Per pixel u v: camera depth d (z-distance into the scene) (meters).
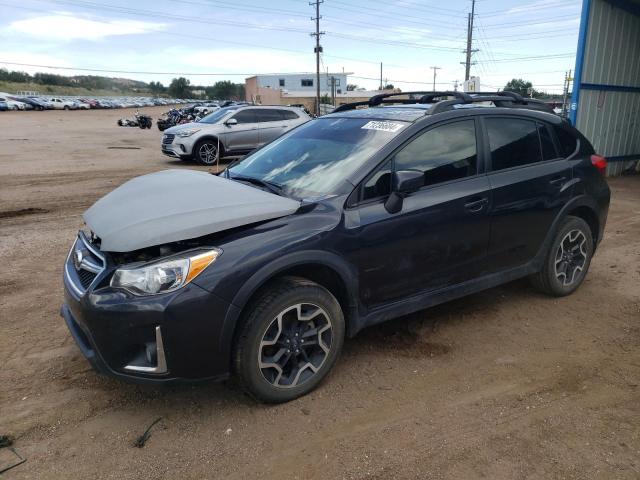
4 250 6.18
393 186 3.44
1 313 4.41
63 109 70.06
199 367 2.84
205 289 2.76
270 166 4.03
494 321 4.30
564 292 4.73
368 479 2.56
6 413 3.05
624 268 5.62
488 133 4.06
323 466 2.65
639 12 11.80
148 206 3.15
